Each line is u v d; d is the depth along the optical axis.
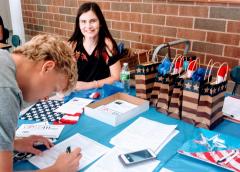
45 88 0.87
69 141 1.15
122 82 1.81
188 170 0.98
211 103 1.23
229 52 2.25
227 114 1.43
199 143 1.14
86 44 2.14
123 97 1.57
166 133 1.22
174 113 1.38
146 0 2.65
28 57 0.85
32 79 0.84
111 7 3.00
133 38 2.92
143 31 2.79
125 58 2.13
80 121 1.33
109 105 1.48
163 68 1.42
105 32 2.14
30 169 0.97
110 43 2.13
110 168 0.98
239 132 1.27
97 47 2.12
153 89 1.50
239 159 1.03
